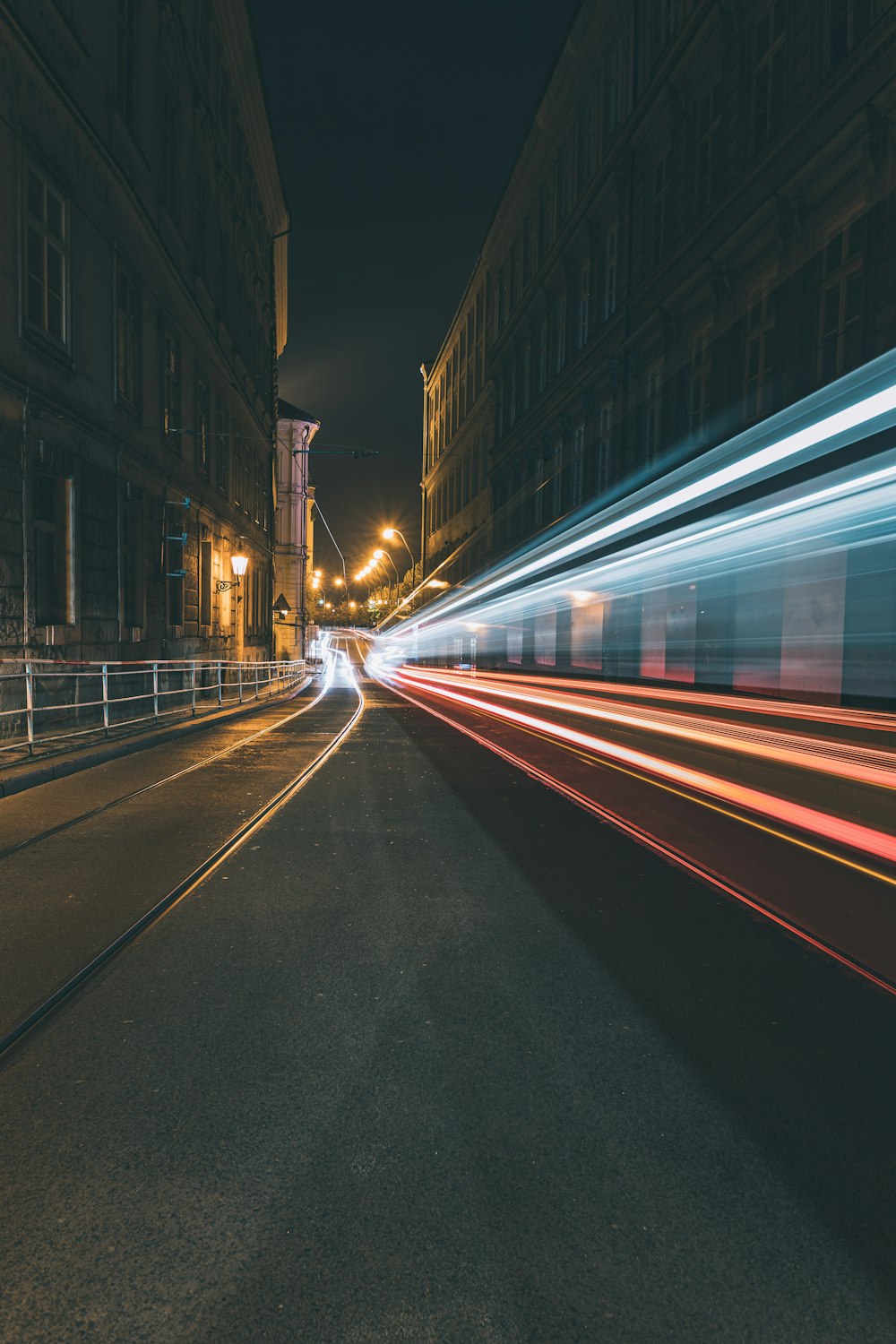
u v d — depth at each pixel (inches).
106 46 534.6
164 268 673.6
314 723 663.1
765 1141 94.7
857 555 519.2
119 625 564.4
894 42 477.7
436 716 756.0
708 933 166.1
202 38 810.2
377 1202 83.4
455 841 244.8
